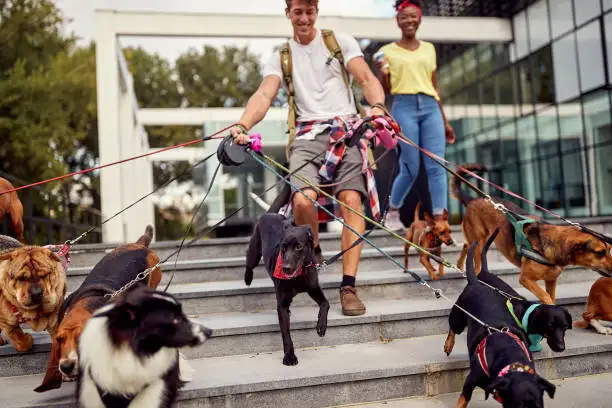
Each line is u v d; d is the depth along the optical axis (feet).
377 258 17.94
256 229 14.20
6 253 10.84
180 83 109.81
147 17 34.53
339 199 13.29
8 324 10.76
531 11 38.47
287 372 10.40
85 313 9.34
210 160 52.08
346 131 13.29
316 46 14.03
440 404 10.21
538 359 11.30
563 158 36.70
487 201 15.43
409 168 18.74
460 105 48.24
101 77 34.32
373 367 10.52
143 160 55.57
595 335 12.51
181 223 108.58
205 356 11.84
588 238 12.07
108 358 7.79
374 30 36.22
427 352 11.60
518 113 40.96
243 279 16.93
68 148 66.23
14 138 49.75
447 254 18.78
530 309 10.36
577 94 35.09
